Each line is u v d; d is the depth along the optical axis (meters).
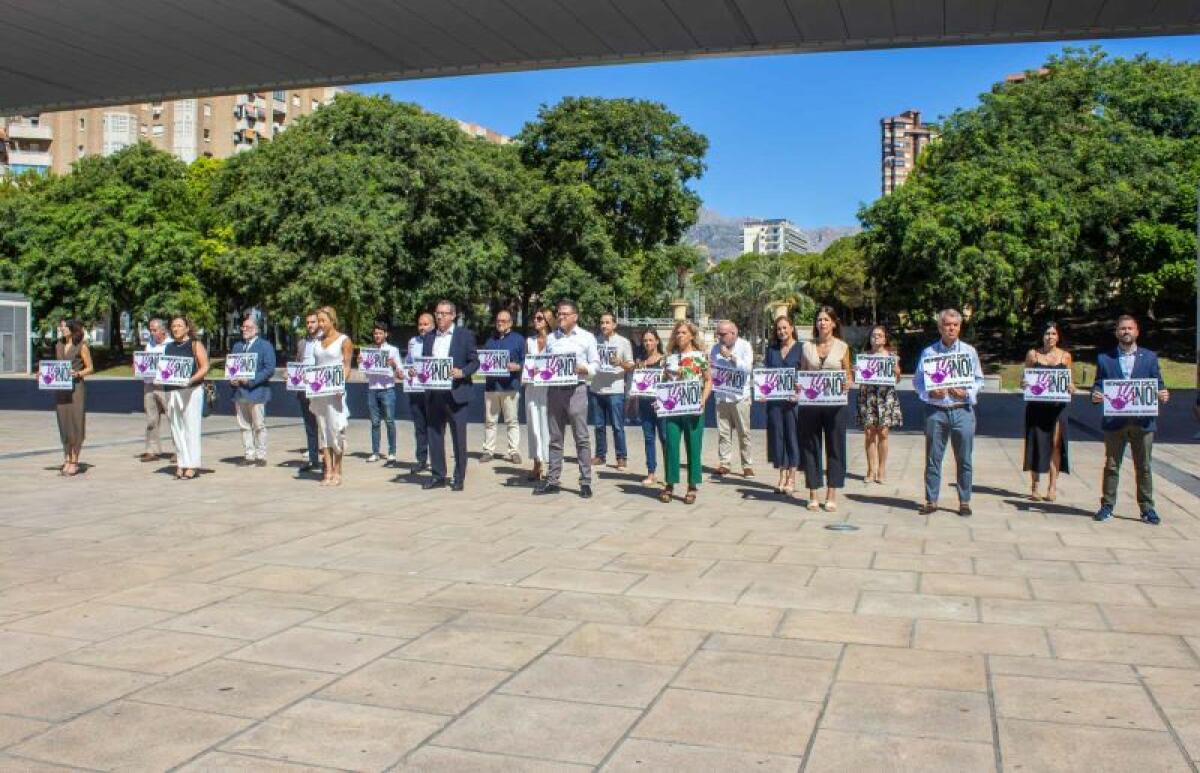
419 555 7.34
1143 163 50.94
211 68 22.72
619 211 56.84
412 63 22.00
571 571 6.80
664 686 4.46
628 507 9.70
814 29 18.70
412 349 12.09
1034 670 4.69
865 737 3.87
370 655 4.91
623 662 4.80
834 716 4.09
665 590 6.27
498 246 47.62
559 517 9.09
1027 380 10.19
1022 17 17.53
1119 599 6.07
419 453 12.28
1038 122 53.25
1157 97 55.19
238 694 4.34
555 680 4.54
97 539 7.96
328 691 4.39
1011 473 12.68
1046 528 8.63
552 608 5.82
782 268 92.88
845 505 9.95
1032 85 55.31
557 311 10.32
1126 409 8.83
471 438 16.92
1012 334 51.56
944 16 17.53
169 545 7.71
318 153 46.28
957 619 5.60
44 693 4.36
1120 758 3.66
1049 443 10.11
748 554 7.41
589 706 4.21
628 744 3.80
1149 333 54.16
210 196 58.72
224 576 6.64
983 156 49.34
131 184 57.19
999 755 3.69
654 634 5.28
